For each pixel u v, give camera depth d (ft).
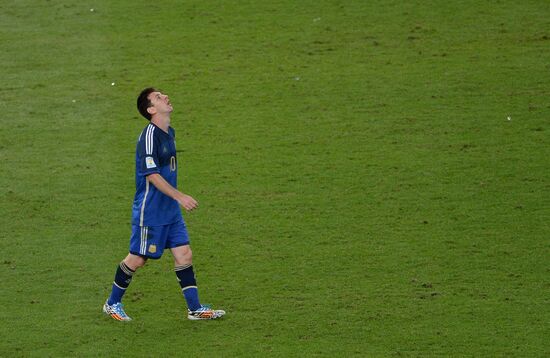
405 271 124.98
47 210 146.82
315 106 188.03
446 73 200.54
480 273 123.85
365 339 106.63
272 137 174.91
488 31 222.48
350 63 207.82
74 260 129.80
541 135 170.71
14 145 172.76
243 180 157.48
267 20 232.73
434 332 107.96
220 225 141.49
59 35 226.17
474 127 175.42
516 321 110.22
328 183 155.43
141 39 222.89
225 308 115.65
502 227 137.69
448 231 137.08
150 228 109.40
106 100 192.24
